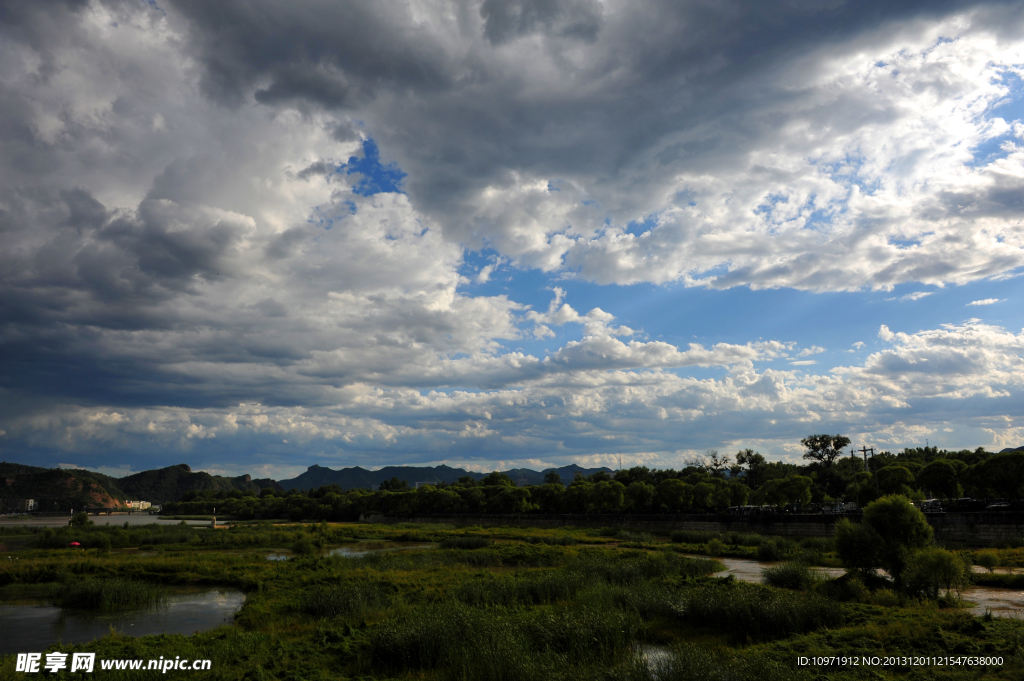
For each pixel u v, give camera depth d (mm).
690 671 14289
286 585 36281
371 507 170625
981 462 63781
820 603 21234
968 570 25797
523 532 93312
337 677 16844
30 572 42906
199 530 107625
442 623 18953
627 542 69875
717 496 103375
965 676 14391
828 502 108875
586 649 17281
